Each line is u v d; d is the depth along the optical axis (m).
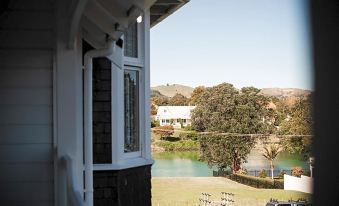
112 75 6.14
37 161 3.93
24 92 3.94
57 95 3.87
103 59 6.12
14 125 3.93
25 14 3.95
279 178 16.25
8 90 3.92
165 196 17.94
